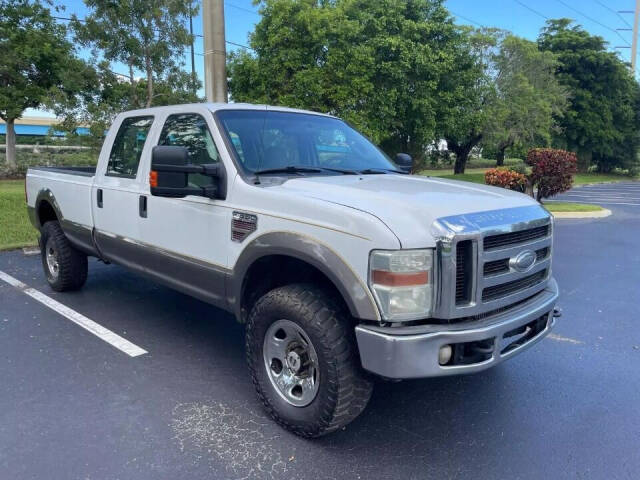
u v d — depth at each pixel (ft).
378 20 59.62
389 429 11.13
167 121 14.19
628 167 139.85
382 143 70.03
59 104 44.45
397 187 11.11
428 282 9.01
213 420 11.28
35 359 14.20
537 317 10.56
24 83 63.41
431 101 65.46
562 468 9.83
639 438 10.89
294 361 10.50
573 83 124.88
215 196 11.91
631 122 139.03
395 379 9.00
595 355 15.26
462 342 8.99
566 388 13.16
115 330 16.51
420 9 65.62
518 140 96.58
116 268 24.34
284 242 10.16
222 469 9.61
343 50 55.16
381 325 9.04
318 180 11.54
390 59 60.54
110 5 43.93
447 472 9.65
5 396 12.11
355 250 9.13
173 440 10.50
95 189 16.57
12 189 47.39
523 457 10.17
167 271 13.82
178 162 11.23
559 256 29.58
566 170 47.70
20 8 62.75
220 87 32.22
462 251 9.20
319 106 55.11
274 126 13.48
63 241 19.31
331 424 9.87
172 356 14.64
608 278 24.47
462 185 12.09
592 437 10.91
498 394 12.81
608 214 50.57
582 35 130.52
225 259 11.80
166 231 13.55
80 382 12.92
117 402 11.97
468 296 9.25
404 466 9.80
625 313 19.20
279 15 53.21
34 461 9.70
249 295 11.93
